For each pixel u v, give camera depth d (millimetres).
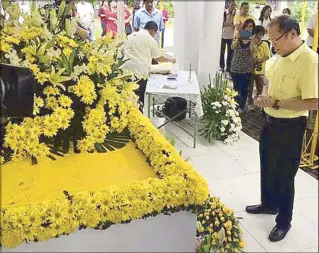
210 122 4012
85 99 1716
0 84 1137
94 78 1803
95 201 1278
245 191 3051
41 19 1808
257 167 3467
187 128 4203
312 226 2580
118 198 1304
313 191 3002
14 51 1604
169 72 4059
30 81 1198
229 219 2381
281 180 2418
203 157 3660
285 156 2334
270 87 2326
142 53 3523
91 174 1516
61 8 1873
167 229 1385
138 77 2459
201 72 4297
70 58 1722
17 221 1188
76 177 1490
